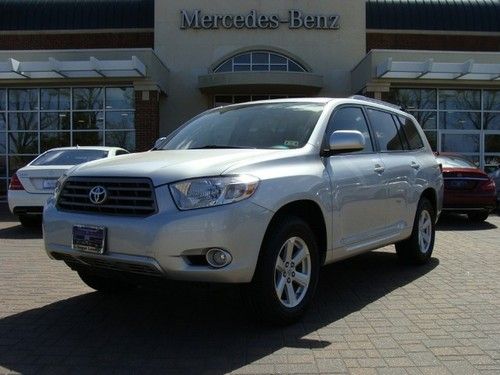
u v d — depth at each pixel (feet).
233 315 16.37
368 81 62.69
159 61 65.77
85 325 15.49
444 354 13.34
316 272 15.94
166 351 13.50
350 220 17.31
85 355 13.28
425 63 57.82
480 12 81.92
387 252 26.40
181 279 13.32
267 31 72.23
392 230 20.04
